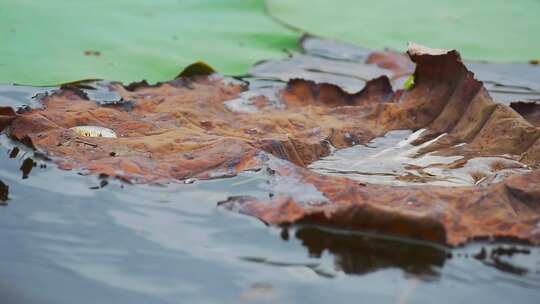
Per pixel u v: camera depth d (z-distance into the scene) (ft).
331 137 6.78
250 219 6.23
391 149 6.73
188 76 7.30
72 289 5.99
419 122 6.85
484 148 6.68
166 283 6.02
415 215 6.14
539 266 6.10
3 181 6.37
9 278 6.01
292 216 6.21
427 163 6.62
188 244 6.14
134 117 6.83
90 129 6.69
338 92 7.17
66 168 6.44
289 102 7.14
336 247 6.14
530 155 6.59
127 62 7.54
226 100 7.09
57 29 7.79
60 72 7.31
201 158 6.48
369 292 6.00
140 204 6.29
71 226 6.19
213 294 5.99
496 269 6.08
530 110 6.89
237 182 6.37
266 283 6.02
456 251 6.13
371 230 6.17
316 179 6.36
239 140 6.55
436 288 6.02
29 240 6.14
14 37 7.61
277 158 6.45
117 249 6.12
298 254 6.11
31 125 6.63
